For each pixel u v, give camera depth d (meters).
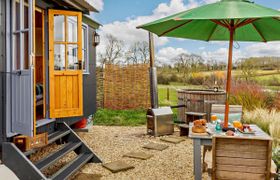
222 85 9.77
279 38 4.41
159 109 6.93
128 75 11.13
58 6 5.43
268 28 4.11
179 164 4.77
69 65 5.62
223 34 4.65
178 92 8.35
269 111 7.66
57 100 5.32
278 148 4.22
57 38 5.45
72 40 5.70
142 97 11.05
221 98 7.62
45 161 3.99
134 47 16.53
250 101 8.04
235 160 2.79
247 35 4.57
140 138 6.68
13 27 3.97
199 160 3.59
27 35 3.92
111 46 16.92
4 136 3.82
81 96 5.60
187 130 6.76
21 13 3.88
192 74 13.42
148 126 6.98
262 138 2.68
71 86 5.49
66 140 5.09
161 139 6.48
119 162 4.79
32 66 3.57
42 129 4.78
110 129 7.78
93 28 7.61
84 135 7.01
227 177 2.83
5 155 3.61
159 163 4.83
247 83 9.05
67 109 5.42
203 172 4.27
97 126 8.23
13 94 3.89
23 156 3.55
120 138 6.69
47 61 5.25
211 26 4.37
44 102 5.19
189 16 3.03
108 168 4.48
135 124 8.48
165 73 14.42
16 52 3.98
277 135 5.61
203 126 3.73
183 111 8.05
